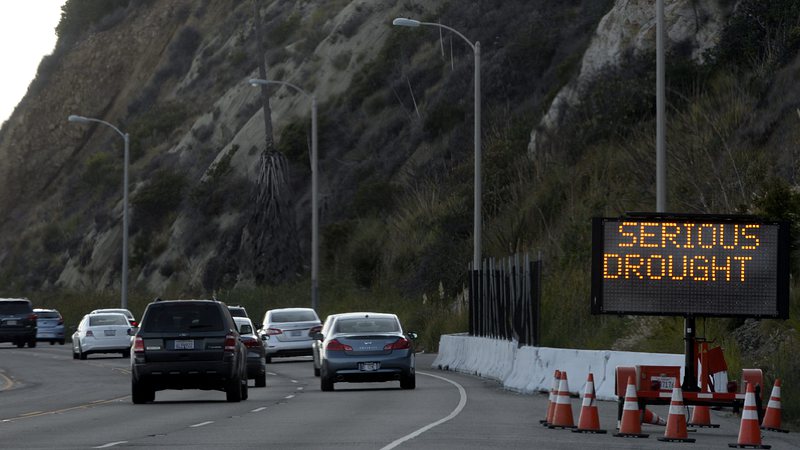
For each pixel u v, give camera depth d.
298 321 149.62
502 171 191.88
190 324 87.56
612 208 149.75
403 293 189.62
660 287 65.69
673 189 139.50
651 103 170.75
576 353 89.38
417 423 65.44
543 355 93.44
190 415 74.81
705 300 65.69
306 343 148.50
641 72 176.12
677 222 65.75
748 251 65.69
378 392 95.94
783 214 109.12
